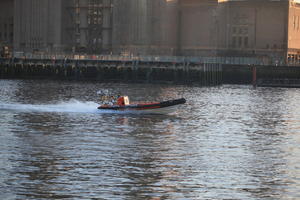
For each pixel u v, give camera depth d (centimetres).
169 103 15300
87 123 13750
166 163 9831
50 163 9650
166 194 8281
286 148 11212
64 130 12725
